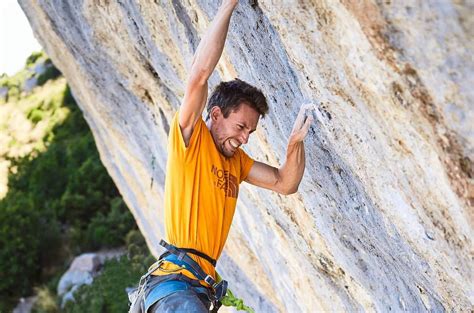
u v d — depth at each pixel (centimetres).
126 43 637
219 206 322
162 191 931
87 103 1095
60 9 735
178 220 319
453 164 255
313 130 364
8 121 3928
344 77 289
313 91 329
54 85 4141
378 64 256
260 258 640
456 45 217
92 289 2298
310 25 285
